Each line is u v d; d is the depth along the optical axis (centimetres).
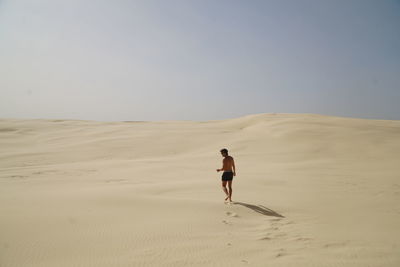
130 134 3588
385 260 443
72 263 427
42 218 625
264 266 418
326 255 464
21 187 1086
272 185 1153
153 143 3041
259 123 3981
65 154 2477
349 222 680
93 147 2805
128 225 608
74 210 702
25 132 3866
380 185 1163
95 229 576
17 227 559
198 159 2147
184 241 527
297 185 1158
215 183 1172
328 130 2941
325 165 1731
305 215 743
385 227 639
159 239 534
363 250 489
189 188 1063
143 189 1003
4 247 472
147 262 432
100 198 825
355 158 2017
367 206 846
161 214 698
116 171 1598
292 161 1977
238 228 620
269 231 603
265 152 2361
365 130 2934
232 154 2344
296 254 470
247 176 1348
